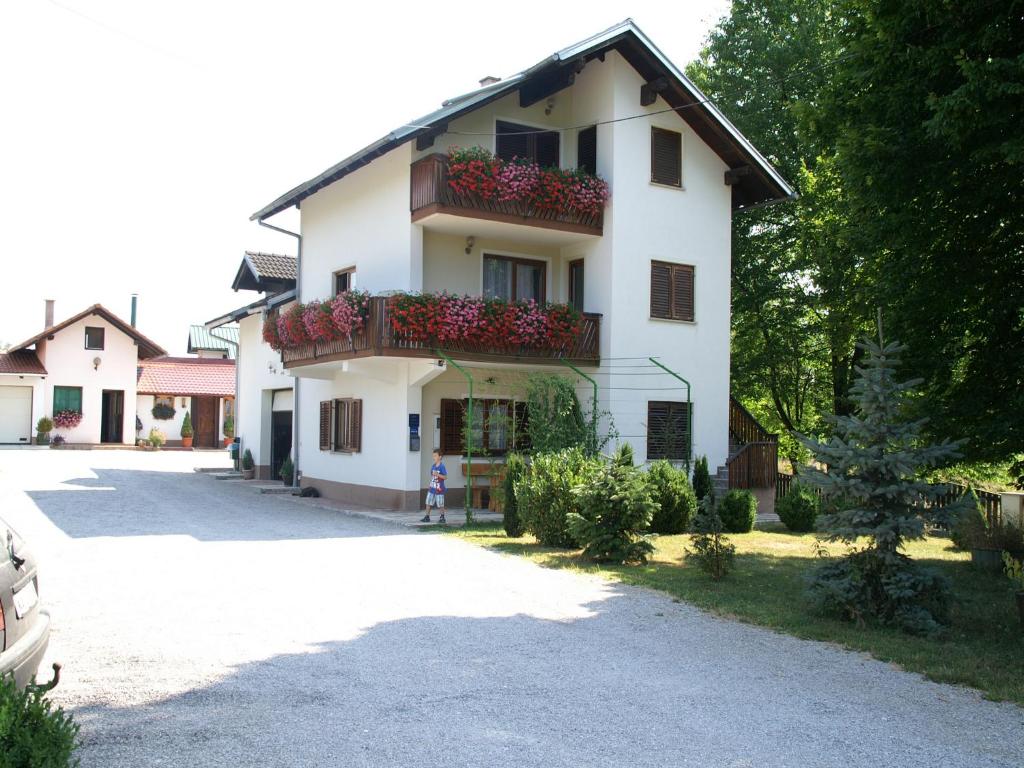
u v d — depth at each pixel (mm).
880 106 11867
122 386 42312
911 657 7637
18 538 5648
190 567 11242
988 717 6180
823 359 28266
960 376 12883
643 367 19766
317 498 22266
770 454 21703
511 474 15227
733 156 21188
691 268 20719
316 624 8359
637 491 12352
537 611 9281
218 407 47781
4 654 4668
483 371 19891
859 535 8914
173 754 5055
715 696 6453
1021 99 10070
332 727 5559
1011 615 9625
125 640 7590
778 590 10656
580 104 20453
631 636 8289
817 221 23750
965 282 12203
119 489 22328
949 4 10555
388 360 18359
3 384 40000
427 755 5129
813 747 5477
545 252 20734
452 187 17797
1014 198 11625
